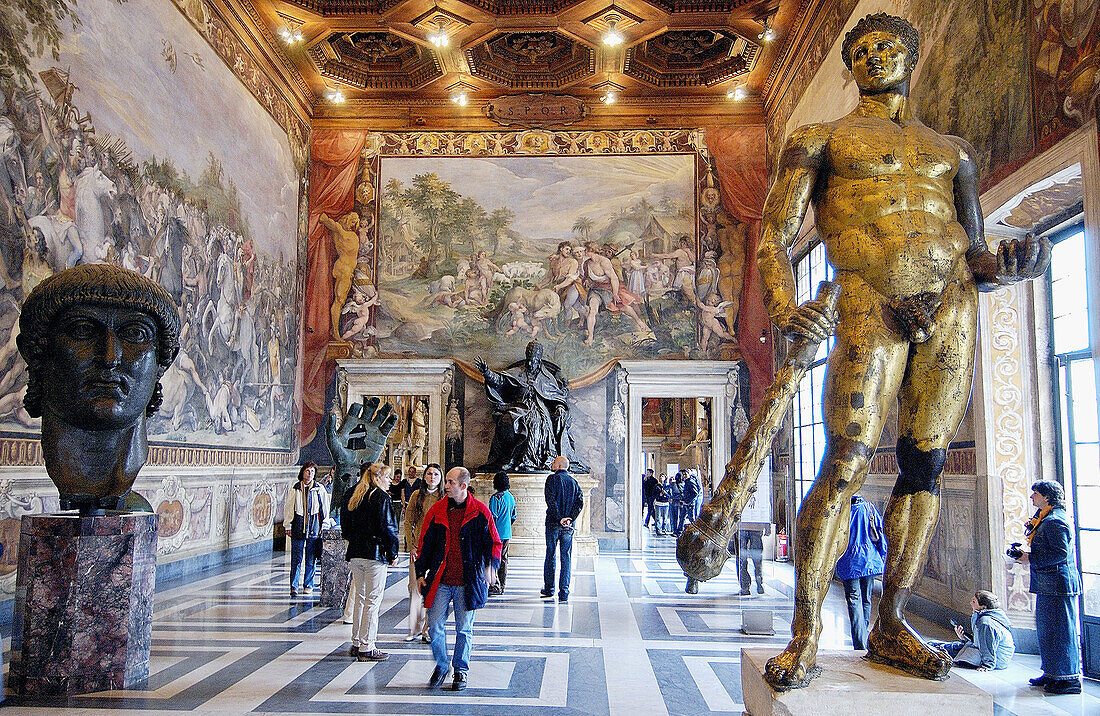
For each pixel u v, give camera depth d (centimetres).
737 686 641
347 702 586
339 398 1880
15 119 886
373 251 1938
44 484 920
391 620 924
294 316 1845
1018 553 713
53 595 601
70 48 987
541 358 1823
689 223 1925
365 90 1930
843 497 322
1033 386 827
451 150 1970
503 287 1923
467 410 1873
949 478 915
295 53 1761
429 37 1706
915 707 296
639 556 1698
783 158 358
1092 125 632
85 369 603
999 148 788
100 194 1046
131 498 682
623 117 1966
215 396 1405
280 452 1744
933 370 333
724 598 1123
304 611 970
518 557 1625
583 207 1945
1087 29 644
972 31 852
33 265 912
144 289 623
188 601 1038
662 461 3000
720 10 1603
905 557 345
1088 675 726
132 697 589
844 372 327
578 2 1580
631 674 680
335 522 1032
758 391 1852
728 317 1886
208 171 1383
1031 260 325
